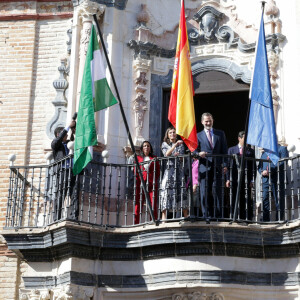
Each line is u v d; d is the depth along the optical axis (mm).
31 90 18656
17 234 15727
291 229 14977
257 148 17016
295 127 16781
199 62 17891
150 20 18062
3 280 17453
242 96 18609
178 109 15484
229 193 15859
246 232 15070
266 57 15555
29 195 17750
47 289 15641
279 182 15523
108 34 17609
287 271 15109
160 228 15102
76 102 17375
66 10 19047
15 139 18359
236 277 15000
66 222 15211
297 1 17391
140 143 17141
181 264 15102
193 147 15344
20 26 19109
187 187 15578
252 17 17828
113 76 15758
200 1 18250
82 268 15484
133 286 15398
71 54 17750
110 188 15781
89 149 15555
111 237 15531
